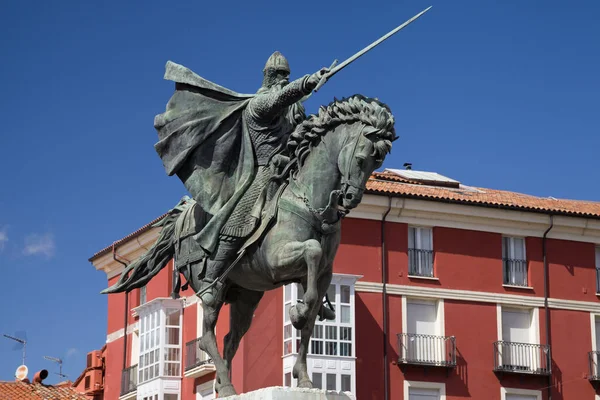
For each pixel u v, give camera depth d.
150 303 36.31
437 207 34.84
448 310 34.53
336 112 8.57
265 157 9.12
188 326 35.44
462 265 35.06
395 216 34.50
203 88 9.36
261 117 9.08
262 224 8.77
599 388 35.94
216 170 9.24
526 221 36.12
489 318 35.06
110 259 39.00
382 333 33.44
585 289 36.62
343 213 8.60
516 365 35.06
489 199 35.94
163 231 10.14
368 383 32.88
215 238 9.02
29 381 39.31
